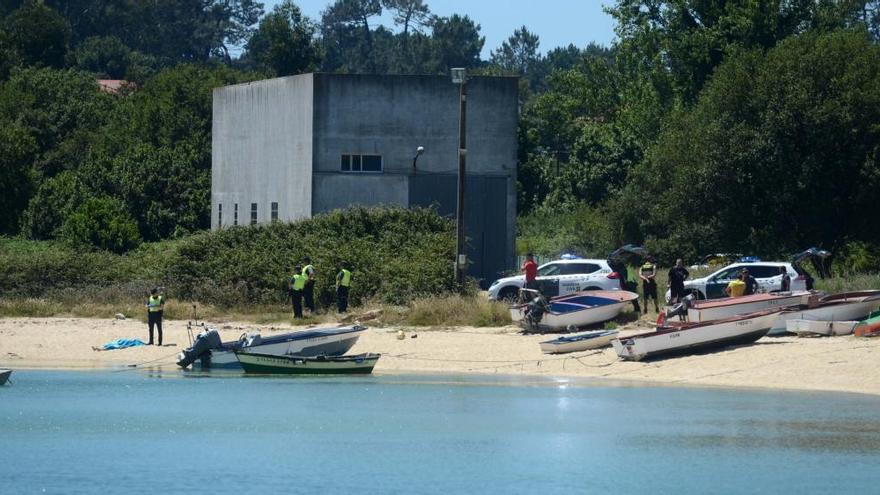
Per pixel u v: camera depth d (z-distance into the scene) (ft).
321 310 282.56
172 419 190.49
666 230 394.93
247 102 385.29
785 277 259.19
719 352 222.48
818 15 449.89
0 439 177.17
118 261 330.13
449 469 160.97
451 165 346.33
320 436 178.40
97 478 157.17
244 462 164.76
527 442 173.88
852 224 339.57
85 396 208.44
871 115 329.31
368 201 344.49
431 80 345.72
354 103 344.69
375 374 228.02
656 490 150.92
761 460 162.50
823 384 202.49
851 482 152.87
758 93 338.13
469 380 219.20
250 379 225.56
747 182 336.49
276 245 310.86
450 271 289.33
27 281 314.55
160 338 252.83
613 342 223.71
